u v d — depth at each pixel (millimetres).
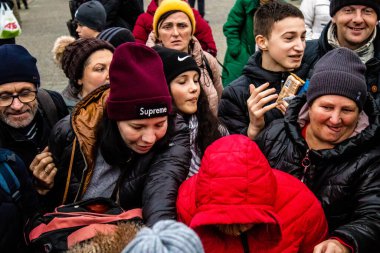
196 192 1910
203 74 4039
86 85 3209
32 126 2986
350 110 2143
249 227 1907
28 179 2430
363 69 2189
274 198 1903
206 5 13430
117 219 2021
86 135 2342
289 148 2328
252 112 2607
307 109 2322
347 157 2139
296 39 2924
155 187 2125
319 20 4285
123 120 2172
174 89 2836
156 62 2223
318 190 2195
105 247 1678
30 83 2840
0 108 2811
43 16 13477
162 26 4109
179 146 2322
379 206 2043
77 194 2352
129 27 6406
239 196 1825
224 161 1857
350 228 1972
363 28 3041
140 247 1225
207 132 2910
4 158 2334
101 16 5215
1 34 7023
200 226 1971
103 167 2354
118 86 2154
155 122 2178
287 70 3008
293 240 1981
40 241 1998
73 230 2002
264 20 2992
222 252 1979
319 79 2168
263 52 3061
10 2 7238
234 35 5242
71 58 3232
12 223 2285
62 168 2422
